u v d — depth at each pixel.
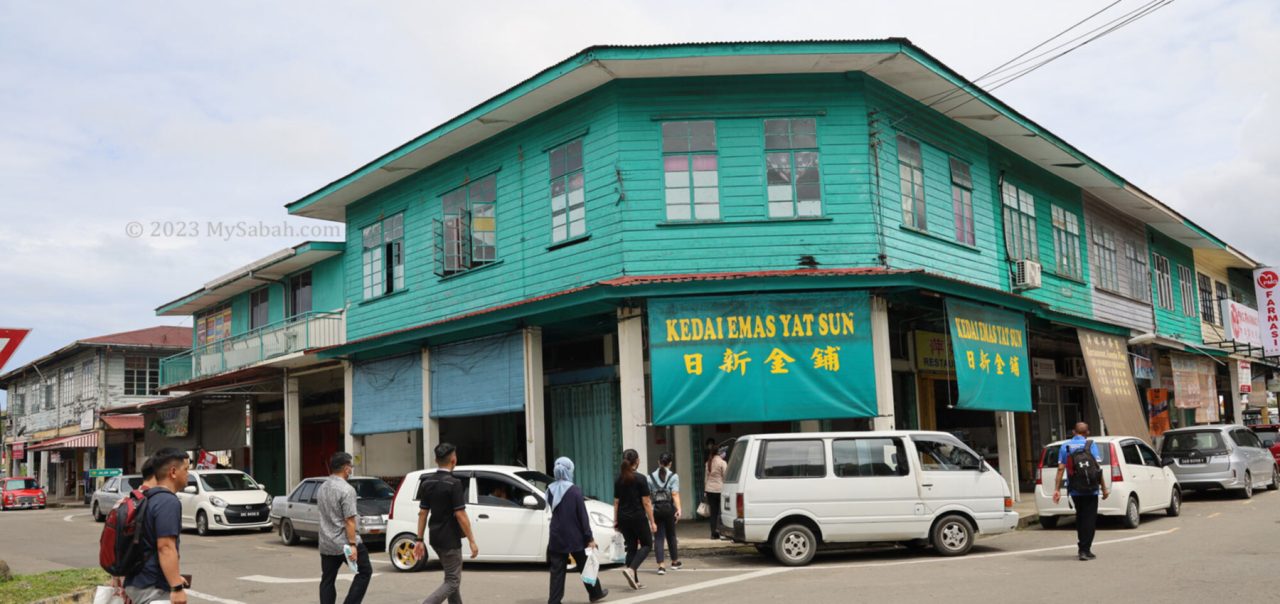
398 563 13.56
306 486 18.77
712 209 16.33
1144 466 16.55
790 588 10.38
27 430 54.81
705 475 16.73
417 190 21.50
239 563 15.82
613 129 16.52
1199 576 9.91
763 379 15.08
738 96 16.64
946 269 18.09
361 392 22.28
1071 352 26.12
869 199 16.47
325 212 24.59
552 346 20.00
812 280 15.23
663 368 15.02
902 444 13.03
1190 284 32.28
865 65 16.38
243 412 28.75
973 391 16.52
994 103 18.45
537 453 17.34
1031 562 11.70
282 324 25.58
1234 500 20.19
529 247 18.16
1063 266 22.91
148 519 5.93
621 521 11.07
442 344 19.89
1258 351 33.91
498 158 19.16
